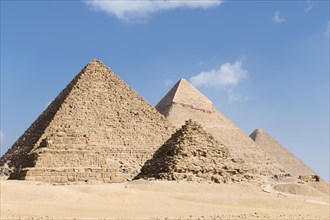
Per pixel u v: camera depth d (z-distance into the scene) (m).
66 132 142.12
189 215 85.06
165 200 106.75
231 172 144.88
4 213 72.75
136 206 94.75
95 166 140.25
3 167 194.88
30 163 137.12
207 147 147.00
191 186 131.88
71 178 134.62
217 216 84.44
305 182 190.75
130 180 151.62
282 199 122.44
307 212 103.38
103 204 92.38
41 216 72.56
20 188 93.75
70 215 76.12
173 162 141.38
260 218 85.00
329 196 161.12
